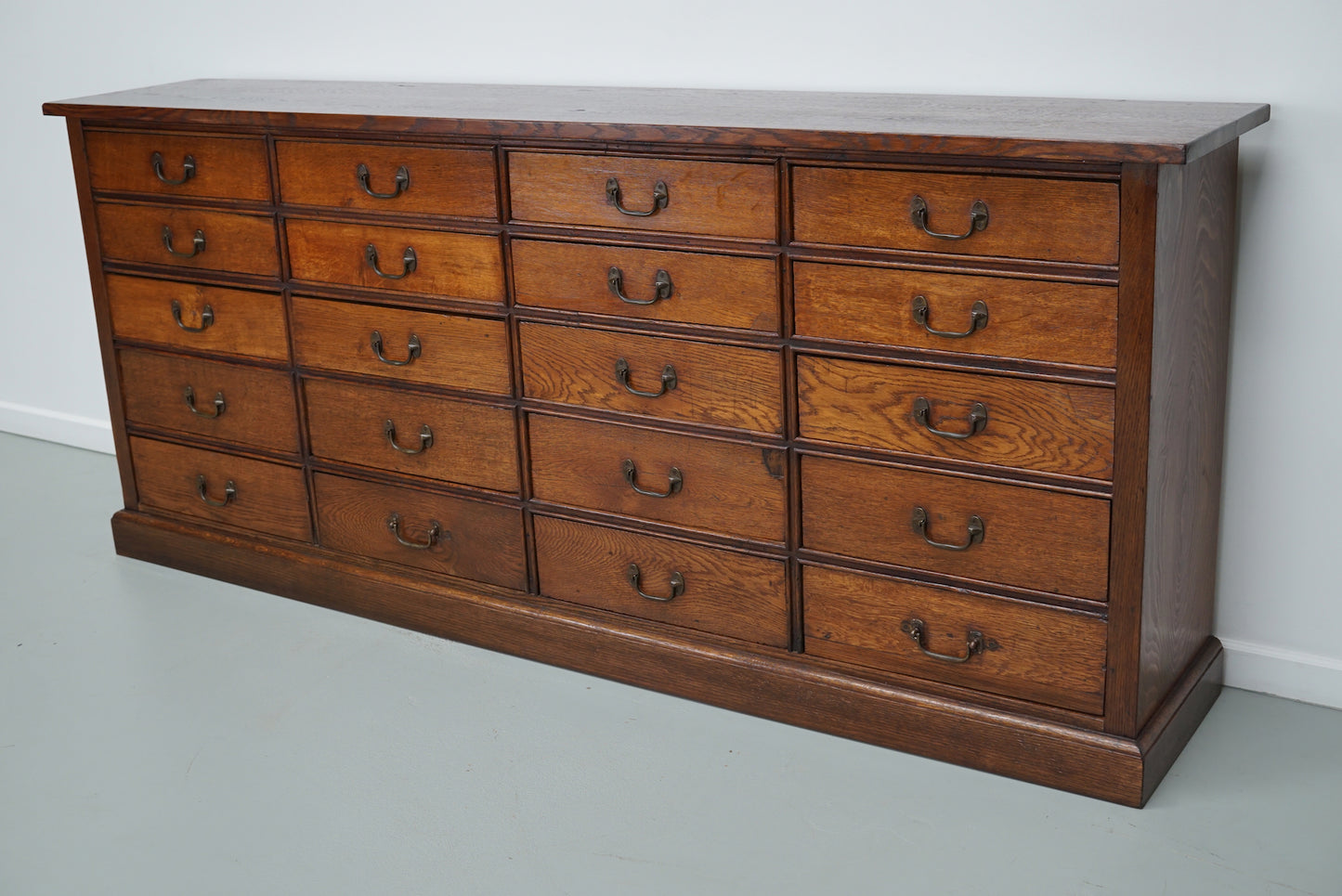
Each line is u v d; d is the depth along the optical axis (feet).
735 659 7.98
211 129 8.84
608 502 8.21
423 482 8.91
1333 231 7.18
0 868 6.94
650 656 8.27
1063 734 7.07
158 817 7.30
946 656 7.34
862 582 7.51
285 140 8.57
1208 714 7.83
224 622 9.43
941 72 8.08
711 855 6.79
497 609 8.78
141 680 8.68
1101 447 6.58
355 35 10.12
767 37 8.56
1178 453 6.92
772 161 7.00
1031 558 6.96
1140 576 6.66
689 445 7.80
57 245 12.14
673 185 7.34
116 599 9.81
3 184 12.21
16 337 12.85
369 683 8.55
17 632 9.34
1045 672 7.11
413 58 9.94
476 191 7.98
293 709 8.28
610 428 8.04
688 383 7.67
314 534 9.56
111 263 9.73
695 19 8.77
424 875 6.76
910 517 7.25
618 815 7.14
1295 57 7.05
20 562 10.46
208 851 7.02
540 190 7.77
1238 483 7.80
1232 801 7.00
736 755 7.64
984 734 7.29
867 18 8.20
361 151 8.30
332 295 8.79
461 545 8.90
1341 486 7.52
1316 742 7.50
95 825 7.25
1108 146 5.99
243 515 9.87
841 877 6.59
